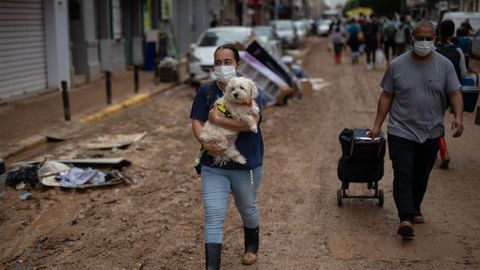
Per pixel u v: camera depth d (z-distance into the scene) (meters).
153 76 22.70
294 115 14.08
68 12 18.94
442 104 5.90
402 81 5.84
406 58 5.88
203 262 5.51
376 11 64.38
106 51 21.59
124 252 5.77
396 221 6.56
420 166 6.18
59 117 13.09
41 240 6.11
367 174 6.88
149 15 26.98
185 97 17.62
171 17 31.23
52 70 17.19
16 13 15.32
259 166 4.90
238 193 4.94
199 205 7.22
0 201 6.88
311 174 8.67
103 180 8.03
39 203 7.22
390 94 6.02
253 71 15.34
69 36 18.95
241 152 4.76
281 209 7.04
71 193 7.61
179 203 7.30
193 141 11.12
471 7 30.75
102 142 10.80
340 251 5.71
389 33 24.39
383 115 6.11
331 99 16.77
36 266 5.48
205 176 4.81
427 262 5.42
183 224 6.54
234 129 4.62
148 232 6.30
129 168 8.96
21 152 10.14
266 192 7.77
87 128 12.40
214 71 4.73
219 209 4.75
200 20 37.62
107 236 6.20
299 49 41.66
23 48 15.77
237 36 21.28
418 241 5.93
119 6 23.44
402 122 5.89
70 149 10.26
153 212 6.96
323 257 5.58
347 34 33.28
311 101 16.39
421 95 5.79
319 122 13.11
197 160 4.89
